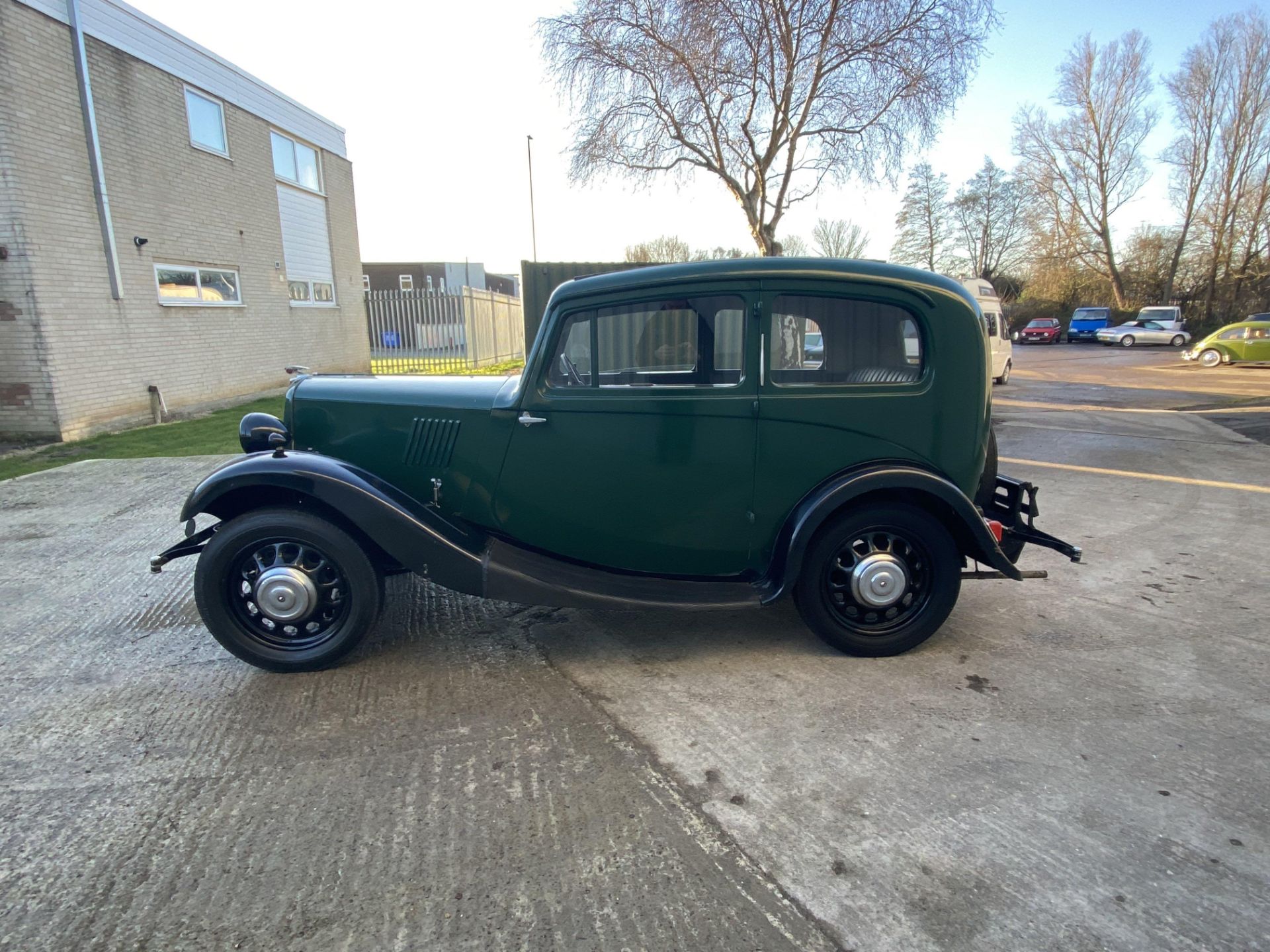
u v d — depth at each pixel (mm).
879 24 10227
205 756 2582
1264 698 2916
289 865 2049
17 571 4559
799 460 3158
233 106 12648
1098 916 1845
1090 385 15539
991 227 51938
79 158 9305
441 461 3402
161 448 8602
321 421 3592
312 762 2539
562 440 3236
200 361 11797
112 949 1776
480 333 19625
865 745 2611
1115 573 4375
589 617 3830
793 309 3070
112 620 3814
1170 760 2500
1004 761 2506
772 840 2133
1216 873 1984
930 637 3389
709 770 2479
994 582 4250
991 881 1967
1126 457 7801
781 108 10773
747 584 3305
